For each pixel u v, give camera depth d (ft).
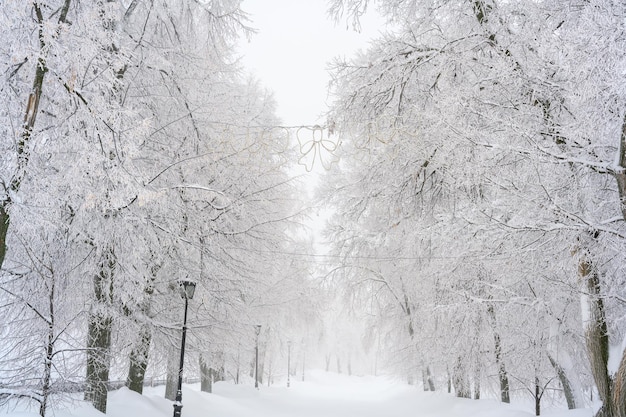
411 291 68.03
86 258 31.19
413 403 67.67
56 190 23.30
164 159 37.09
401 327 74.84
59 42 21.06
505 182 26.35
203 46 43.73
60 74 21.44
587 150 24.36
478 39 32.04
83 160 21.93
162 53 37.40
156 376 45.57
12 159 20.71
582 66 20.68
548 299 38.37
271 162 47.37
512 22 31.24
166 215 34.96
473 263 38.75
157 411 37.91
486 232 27.14
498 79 28.14
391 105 35.37
